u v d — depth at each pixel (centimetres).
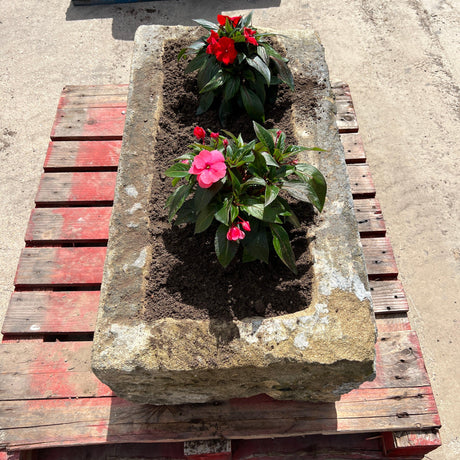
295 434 219
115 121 320
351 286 194
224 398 219
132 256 209
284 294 199
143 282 202
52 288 261
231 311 195
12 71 446
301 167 202
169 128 253
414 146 383
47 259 266
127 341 184
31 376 231
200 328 187
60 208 286
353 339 181
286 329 184
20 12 495
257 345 181
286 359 178
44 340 251
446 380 288
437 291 319
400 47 446
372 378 190
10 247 346
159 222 220
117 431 219
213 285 204
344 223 212
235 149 198
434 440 221
